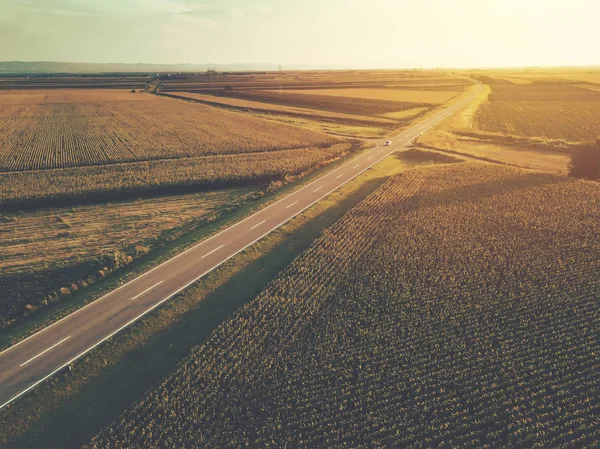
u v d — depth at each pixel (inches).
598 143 2496.3
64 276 1581.0
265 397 960.3
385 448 837.8
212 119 5012.3
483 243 1665.8
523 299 1295.5
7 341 1203.2
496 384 978.1
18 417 956.6
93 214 2161.7
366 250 1620.3
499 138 3914.9
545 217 1892.2
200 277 1499.8
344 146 3572.8
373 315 1226.0
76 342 1185.4
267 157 3198.8
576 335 1133.1
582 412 903.1
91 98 7450.8
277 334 1161.4
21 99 7160.4
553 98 6781.5
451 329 1166.3
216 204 2313.0
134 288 1443.2
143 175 2687.0
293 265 1525.6
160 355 1137.4
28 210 2187.5
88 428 930.1
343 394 961.5
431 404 933.8
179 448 846.5
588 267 1466.5
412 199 2164.1
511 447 829.8
